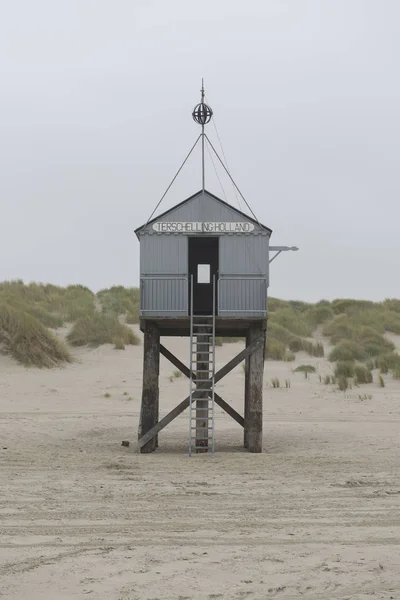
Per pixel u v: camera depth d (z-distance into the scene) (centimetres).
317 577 733
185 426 2272
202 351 1961
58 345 3275
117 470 1437
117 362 3275
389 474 1374
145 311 1798
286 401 2633
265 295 1800
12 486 1231
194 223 1814
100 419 2273
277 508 1075
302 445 1822
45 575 741
